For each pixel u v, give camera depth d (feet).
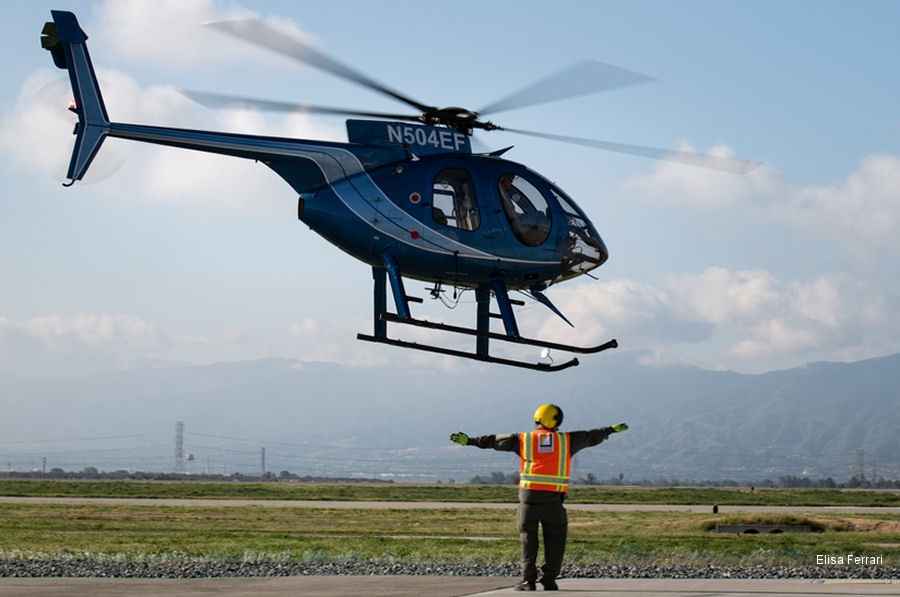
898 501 274.98
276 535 109.40
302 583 45.47
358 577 49.60
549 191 77.36
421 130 75.92
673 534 119.85
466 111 77.36
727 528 126.52
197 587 43.42
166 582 45.83
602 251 79.97
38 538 96.48
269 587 43.50
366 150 74.64
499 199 74.95
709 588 42.04
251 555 67.97
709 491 342.23
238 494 260.01
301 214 74.33
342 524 136.56
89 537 99.81
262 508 175.94
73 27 75.61
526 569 42.45
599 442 43.27
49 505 174.91
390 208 73.41
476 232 74.33
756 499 272.72
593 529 128.67
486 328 79.00
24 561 58.49
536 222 75.82
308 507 184.55
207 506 183.52
